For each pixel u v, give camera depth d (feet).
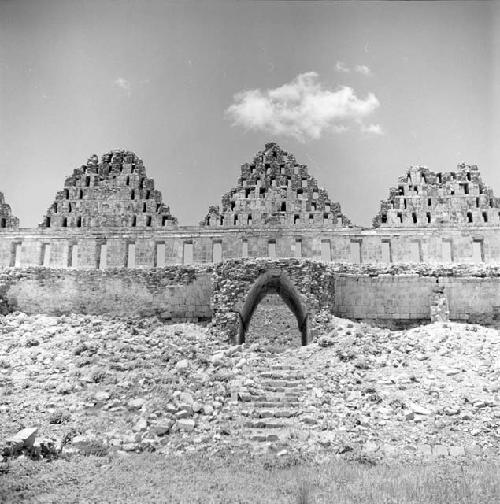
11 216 185.37
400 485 65.00
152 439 81.66
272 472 70.85
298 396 100.07
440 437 83.10
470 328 139.13
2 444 74.13
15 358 119.65
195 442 81.46
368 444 81.20
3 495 60.29
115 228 178.81
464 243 172.96
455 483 65.82
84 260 177.17
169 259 175.32
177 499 61.31
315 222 180.04
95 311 164.45
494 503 60.75
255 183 184.96
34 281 166.61
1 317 157.28
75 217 183.62
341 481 67.41
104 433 82.94
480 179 180.24
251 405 95.96
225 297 150.51
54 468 69.21
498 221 174.91
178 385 102.42
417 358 117.70
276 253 173.88
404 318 158.20
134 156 188.44
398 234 174.09
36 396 97.60
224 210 182.80
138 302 164.14
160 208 182.70
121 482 65.67
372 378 107.55
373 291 160.35
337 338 135.44
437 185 180.04
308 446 80.89
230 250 174.40
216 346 137.28
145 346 129.80
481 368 108.37
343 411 93.35
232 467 72.18
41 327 145.69
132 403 93.30
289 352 132.26
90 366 113.80
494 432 83.51
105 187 185.47
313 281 150.82
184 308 162.61
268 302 208.74
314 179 185.06
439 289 156.87
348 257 172.96
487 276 158.30
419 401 95.35
